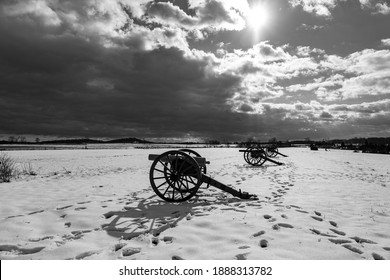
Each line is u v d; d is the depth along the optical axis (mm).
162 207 6297
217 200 7094
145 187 9281
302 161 23312
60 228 4883
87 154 37219
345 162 23297
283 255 3650
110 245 4051
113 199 7223
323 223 5070
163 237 4328
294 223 4961
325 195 7711
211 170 15094
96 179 11469
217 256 3615
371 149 53594
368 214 5746
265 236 4301
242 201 6910
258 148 19328
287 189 8664
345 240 4176
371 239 4281
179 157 7059
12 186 9547
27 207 6387
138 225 4941
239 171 14492
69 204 6625
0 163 12648
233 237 4254
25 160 23516
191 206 6395
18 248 3990
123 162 22094
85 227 4938
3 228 4812
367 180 11266
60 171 14867
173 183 7535
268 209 5969
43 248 3992
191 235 4391
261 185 9445
